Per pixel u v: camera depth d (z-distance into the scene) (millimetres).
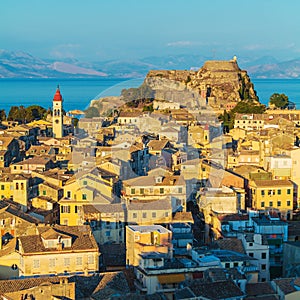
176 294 119188
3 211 167125
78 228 144250
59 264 132375
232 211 178375
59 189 189125
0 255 140625
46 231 140375
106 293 117250
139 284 128625
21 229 159875
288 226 169250
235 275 127625
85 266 133375
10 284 114938
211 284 121312
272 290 126438
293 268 143750
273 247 158500
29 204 185625
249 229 165875
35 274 131500
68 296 112375
